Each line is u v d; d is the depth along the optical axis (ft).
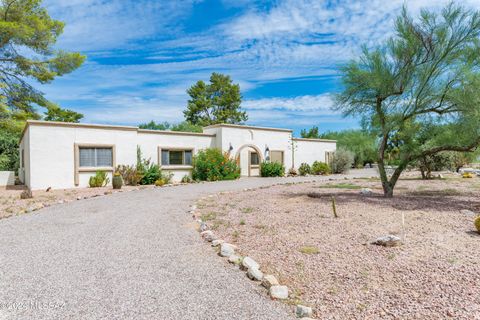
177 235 18.45
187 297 10.24
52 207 29.25
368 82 29.53
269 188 43.98
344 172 83.56
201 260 14.03
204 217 23.20
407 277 11.37
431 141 31.04
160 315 9.03
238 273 12.44
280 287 10.54
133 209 27.68
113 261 13.89
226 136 66.03
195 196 36.29
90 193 39.91
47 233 19.10
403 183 47.39
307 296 10.30
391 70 29.71
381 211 23.48
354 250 14.57
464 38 26.73
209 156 60.64
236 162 65.92
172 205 29.73
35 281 11.64
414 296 9.95
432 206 25.53
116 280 11.70
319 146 86.63
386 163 60.90
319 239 16.51
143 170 53.42
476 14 26.07
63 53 69.72
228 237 17.67
